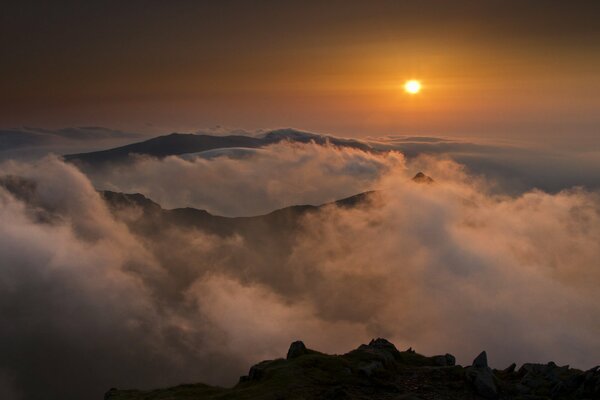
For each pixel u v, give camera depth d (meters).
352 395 36.84
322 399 35.94
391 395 37.19
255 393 38.94
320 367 42.56
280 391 38.00
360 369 40.97
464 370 41.47
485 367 40.59
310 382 39.41
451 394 37.44
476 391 37.72
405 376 41.62
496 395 37.00
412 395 35.66
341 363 43.16
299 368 42.28
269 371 43.69
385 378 40.78
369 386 38.94
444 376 41.09
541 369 41.28
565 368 41.09
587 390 35.78
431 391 38.06
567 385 37.03
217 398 40.16
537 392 37.34
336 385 38.91
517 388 38.28
